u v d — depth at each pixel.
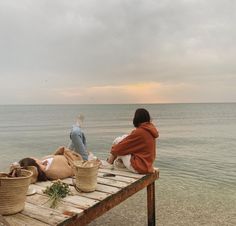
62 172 4.56
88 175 3.76
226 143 27.55
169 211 7.14
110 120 87.31
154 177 5.14
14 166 3.88
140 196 8.35
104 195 3.71
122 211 6.88
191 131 44.31
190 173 13.06
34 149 24.00
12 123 70.56
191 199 8.37
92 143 28.27
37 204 3.35
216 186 10.27
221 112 150.12
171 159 17.69
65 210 3.16
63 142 29.83
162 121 77.25
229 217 6.68
